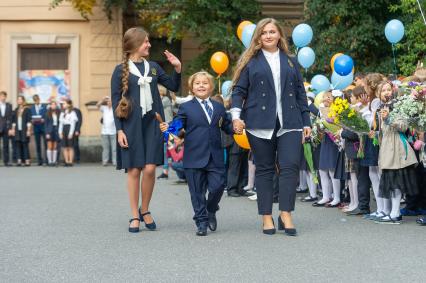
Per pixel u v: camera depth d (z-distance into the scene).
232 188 14.20
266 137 8.88
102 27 26.33
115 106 9.25
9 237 8.80
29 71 26.88
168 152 17.55
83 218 10.66
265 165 9.04
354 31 22.14
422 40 19.64
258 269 6.83
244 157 14.25
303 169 13.06
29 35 26.39
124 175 20.02
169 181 17.81
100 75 26.39
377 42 22.55
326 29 22.62
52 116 24.70
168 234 9.00
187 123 9.18
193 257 7.43
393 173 10.00
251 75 8.95
